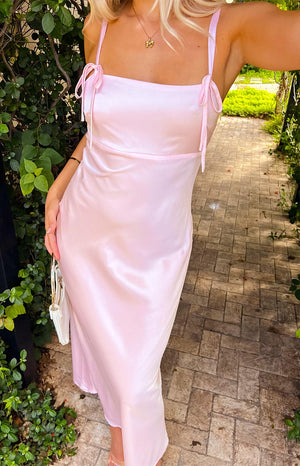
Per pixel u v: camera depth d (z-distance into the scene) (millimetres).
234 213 4500
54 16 1779
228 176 5551
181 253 1430
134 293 1396
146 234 1350
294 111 5203
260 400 2271
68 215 1495
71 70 2172
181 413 2184
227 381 2385
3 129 1641
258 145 6938
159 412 1541
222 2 1153
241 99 9648
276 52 1081
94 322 1468
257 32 1082
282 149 6402
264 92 10328
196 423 2131
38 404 2064
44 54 2037
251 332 2766
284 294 3170
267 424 2137
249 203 4746
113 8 1266
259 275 3408
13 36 1782
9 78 2023
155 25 1198
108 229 1381
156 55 1188
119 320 1435
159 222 1337
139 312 1404
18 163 1997
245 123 8445
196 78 1168
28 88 2066
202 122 1181
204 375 2422
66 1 1952
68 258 1503
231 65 1188
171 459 1954
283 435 2084
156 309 1396
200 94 1142
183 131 1200
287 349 2631
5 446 1883
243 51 1155
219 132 7785
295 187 4465
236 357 2559
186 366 2479
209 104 1173
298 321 2883
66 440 1993
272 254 3725
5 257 1845
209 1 1148
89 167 1413
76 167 1657
